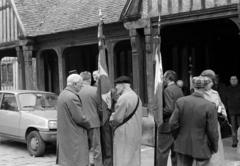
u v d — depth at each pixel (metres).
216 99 5.19
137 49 8.73
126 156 5.16
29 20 11.80
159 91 5.37
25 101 8.20
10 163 6.85
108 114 5.83
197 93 4.27
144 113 8.69
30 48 11.59
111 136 6.31
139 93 8.75
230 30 10.47
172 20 8.00
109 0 10.34
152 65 8.38
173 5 7.95
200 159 4.20
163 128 5.45
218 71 11.12
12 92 8.43
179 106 4.29
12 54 14.16
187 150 4.23
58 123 5.33
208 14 7.42
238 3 6.90
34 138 7.49
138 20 8.55
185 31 10.00
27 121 7.65
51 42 11.35
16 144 8.98
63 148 5.25
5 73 17.52
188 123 4.22
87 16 10.34
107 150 6.41
